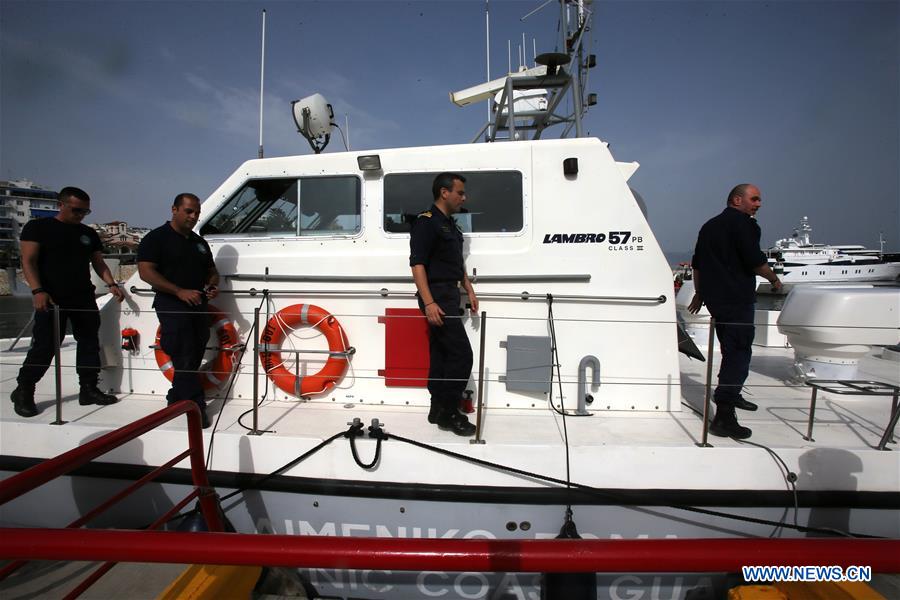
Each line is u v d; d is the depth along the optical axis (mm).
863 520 2180
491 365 2844
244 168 3043
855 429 2492
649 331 2738
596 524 2229
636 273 2752
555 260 2791
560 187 2795
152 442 2455
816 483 2174
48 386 3275
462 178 2484
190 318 2652
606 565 1083
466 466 2260
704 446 2232
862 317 2826
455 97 5062
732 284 2480
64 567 2463
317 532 2375
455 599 2248
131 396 3055
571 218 2785
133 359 3090
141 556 1119
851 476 2172
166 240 2629
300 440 2352
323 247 2953
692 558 1063
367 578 2275
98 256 3092
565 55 3236
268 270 2982
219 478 2369
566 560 1090
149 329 3064
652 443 2283
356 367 2920
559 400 2770
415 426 2531
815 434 2418
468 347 2486
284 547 1133
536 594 2182
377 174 2912
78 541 1105
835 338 2895
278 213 3045
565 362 2789
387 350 2848
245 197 3074
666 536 2234
